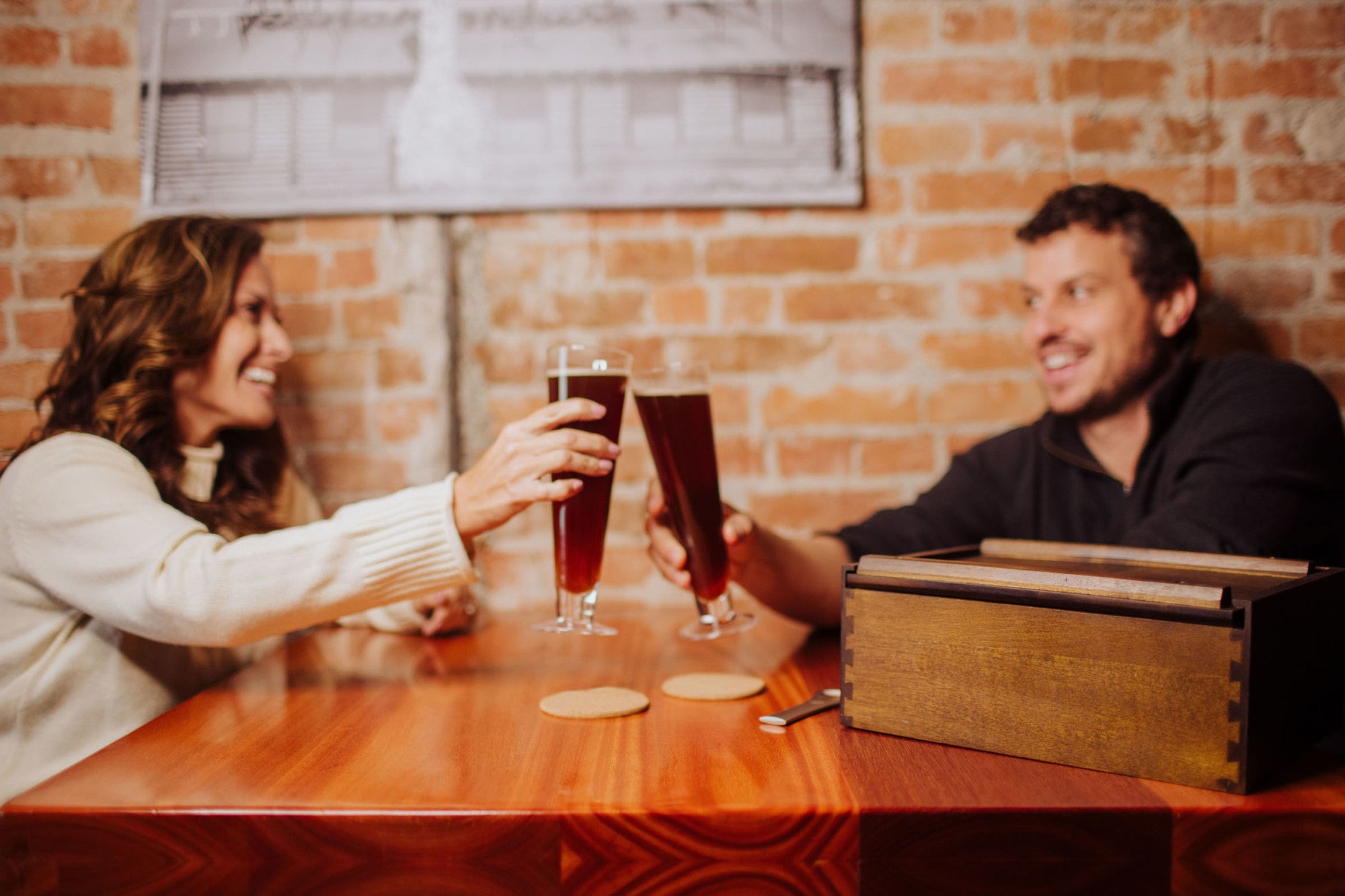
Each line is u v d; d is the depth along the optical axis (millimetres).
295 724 798
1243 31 1570
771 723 769
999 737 684
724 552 932
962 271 1588
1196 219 1574
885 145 1586
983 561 816
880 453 1597
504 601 1595
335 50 1563
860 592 750
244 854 598
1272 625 607
